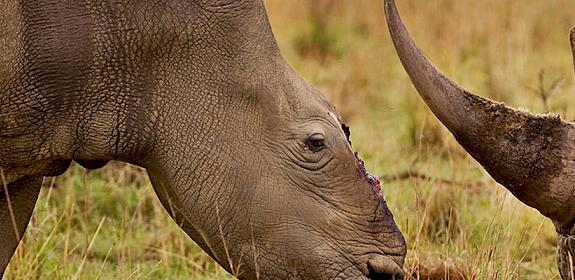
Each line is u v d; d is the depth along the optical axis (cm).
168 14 1045
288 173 1056
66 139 1057
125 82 1048
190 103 1053
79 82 1039
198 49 1051
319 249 1053
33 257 1349
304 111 1066
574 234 1131
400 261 1071
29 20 1029
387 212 1074
